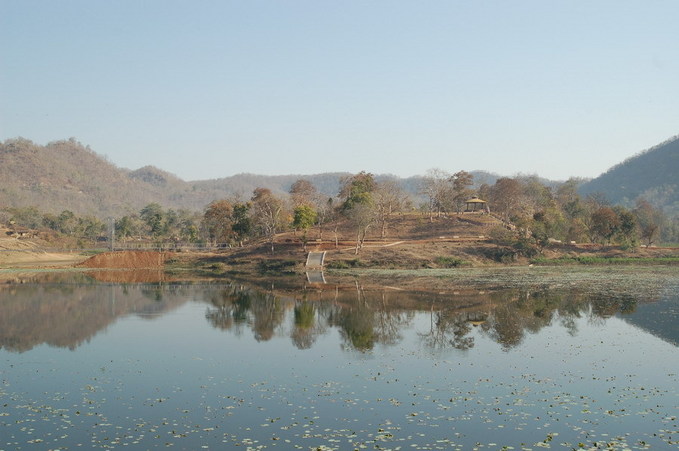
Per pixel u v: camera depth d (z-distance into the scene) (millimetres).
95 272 117375
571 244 128125
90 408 28750
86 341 45719
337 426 25766
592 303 61938
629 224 130750
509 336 45469
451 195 173000
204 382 33406
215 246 153125
